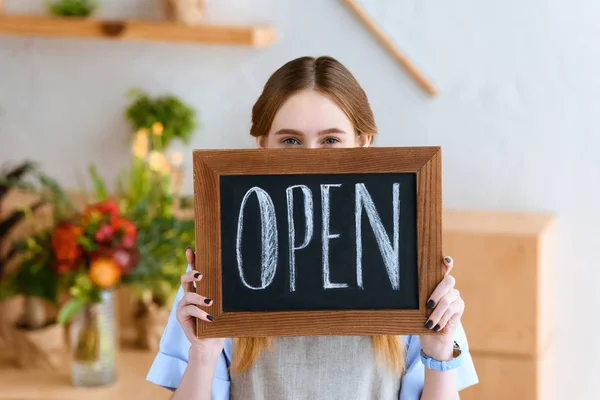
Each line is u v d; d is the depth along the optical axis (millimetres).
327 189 1341
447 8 2715
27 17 2863
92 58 2965
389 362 1486
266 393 1494
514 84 2701
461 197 2775
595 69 2646
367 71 2785
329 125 1423
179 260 2568
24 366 2641
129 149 2971
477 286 2479
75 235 2398
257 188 1341
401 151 1326
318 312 1331
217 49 2879
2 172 2914
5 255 2738
